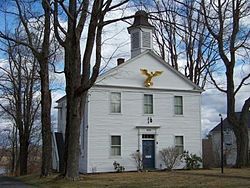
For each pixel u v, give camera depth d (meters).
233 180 22.39
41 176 29.56
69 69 25.17
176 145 39.09
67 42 25.64
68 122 25.11
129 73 38.19
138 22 39.94
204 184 20.72
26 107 45.28
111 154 36.38
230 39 35.25
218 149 50.16
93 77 23.39
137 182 23.20
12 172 63.34
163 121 38.88
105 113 36.69
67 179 24.09
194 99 40.56
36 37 34.81
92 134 35.91
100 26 24.09
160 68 39.59
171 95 39.59
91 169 35.31
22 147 44.19
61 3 22.69
